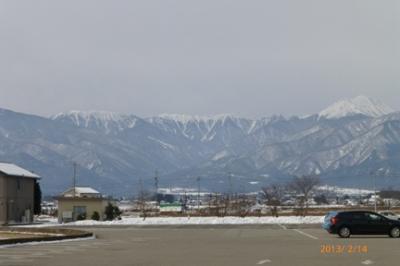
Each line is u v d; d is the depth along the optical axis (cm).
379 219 4197
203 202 19025
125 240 4131
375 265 2273
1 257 2741
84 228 6412
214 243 3703
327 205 14088
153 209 14100
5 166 9156
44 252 3041
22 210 9088
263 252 2923
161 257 2708
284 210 12019
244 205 11919
